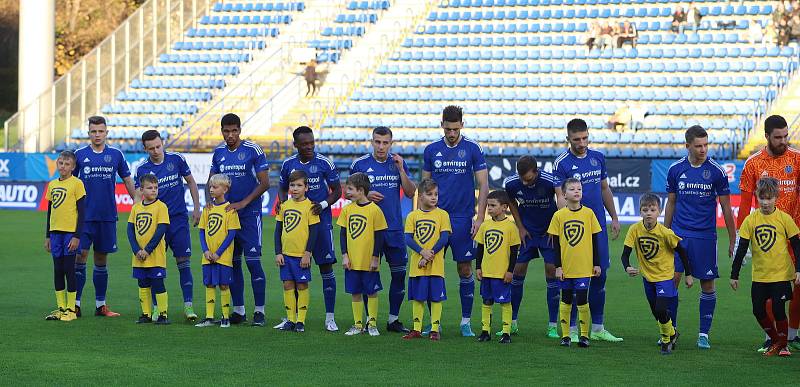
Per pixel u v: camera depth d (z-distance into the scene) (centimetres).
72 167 1071
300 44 3484
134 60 3456
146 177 1043
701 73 3073
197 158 2680
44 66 3331
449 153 1005
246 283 1403
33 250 1811
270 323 1063
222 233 1030
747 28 3197
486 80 3186
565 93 3081
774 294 880
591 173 980
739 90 2962
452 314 1140
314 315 1124
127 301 1220
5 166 2906
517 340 962
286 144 3027
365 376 784
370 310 992
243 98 3312
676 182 957
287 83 3325
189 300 1083
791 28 3114
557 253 920
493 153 2873
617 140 2853
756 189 905
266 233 2161
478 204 1000
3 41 5428
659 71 3109
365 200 990
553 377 785
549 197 985
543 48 3325
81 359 848
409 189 1019
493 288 945
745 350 914
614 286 1370
